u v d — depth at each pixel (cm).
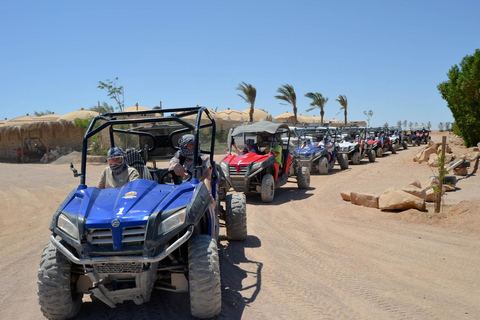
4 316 379
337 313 372
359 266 509
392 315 368
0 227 798
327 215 822
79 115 3175
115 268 323
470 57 2175
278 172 1052
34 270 521
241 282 450
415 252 564
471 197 930
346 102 5219
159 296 414
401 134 3038
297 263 520
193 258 341
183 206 342
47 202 1073
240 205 610
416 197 812
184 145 456
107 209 342
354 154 1933
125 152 458
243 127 1049
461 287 436
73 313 359
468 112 2192
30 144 2873
